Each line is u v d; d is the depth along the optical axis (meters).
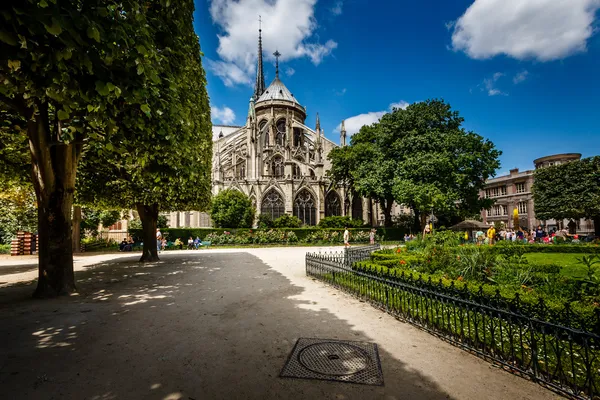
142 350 5.36
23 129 9.70
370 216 59.00
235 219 43.62
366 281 8.75
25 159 12.67
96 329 6.45
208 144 19.67
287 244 38.28
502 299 5.35
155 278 12.87
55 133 9.55
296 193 55.09
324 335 6.09
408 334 6.20
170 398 3.85
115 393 3.96
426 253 12.03
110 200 17.53
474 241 30.66
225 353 5.23
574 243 23.94
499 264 9.21
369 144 44.28
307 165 63.78
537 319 4.31
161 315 7.48
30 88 5.62
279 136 75.19
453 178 34.16
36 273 15.55
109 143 7.07
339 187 57.44
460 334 5.56
